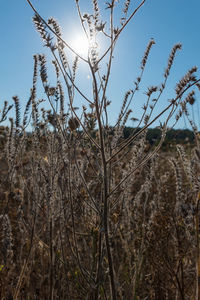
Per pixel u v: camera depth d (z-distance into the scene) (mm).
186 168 1952
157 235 2191
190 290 2363
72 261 2469
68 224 2662
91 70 1696
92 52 1707
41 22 1655
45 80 1820
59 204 2184
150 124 1670
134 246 2574
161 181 2740
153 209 2650
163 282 2443
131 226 2707
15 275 2742
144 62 2074
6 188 2713
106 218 1757
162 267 2246
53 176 2094
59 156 2107
